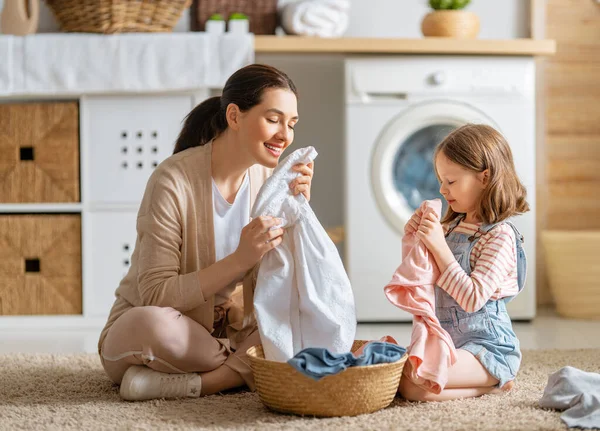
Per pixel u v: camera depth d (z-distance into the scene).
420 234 1.79
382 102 3.11
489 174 1.82
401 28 3.53
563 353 2.39
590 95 3.64
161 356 1.78
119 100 3.05
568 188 3.66
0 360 2.31
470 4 3.56
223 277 1.79
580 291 3.23
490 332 1.80
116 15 2.96
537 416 1.61
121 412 1.68
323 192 3.57
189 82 2.96
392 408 1.69
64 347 2.64
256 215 1.78
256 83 1.81
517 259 1.86
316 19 3.16
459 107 3.11
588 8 3.60
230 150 1.90
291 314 1.75
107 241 3.08
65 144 3.06
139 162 3.06
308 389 1.59
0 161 3.07
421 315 1.76
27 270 3.14
